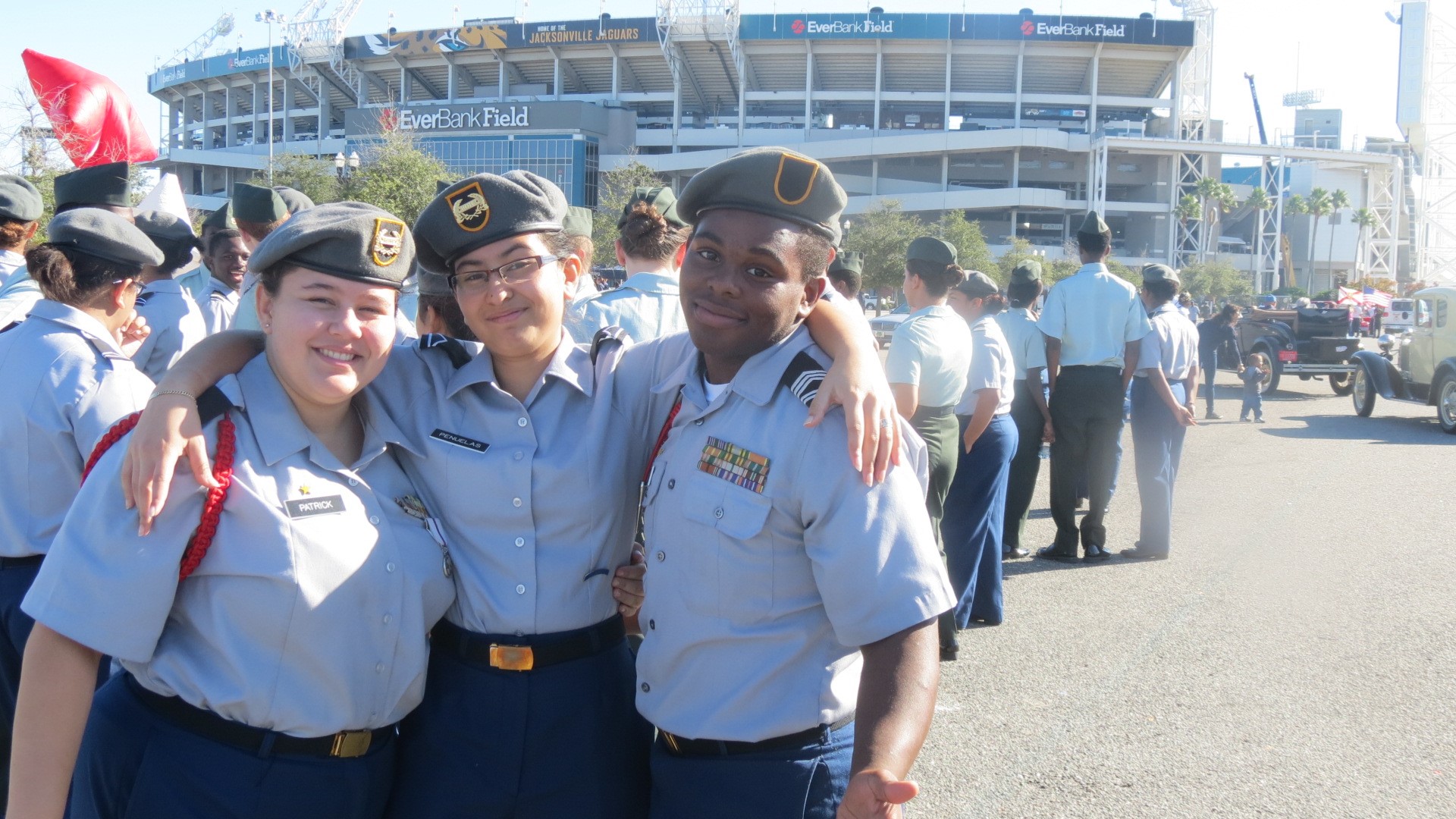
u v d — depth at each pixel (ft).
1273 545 22.95
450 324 7.91
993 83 262.26
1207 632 16.89
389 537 6.13
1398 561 21.42
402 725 6.71
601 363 6.98
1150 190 258.37
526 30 257.34
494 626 6.47
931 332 14.46
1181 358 23.36
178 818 5.63
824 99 259.19
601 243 158.40
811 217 5.66
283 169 145.48
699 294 5.76
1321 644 16.29
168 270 13.85
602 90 275.59
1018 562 21.75
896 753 4.99
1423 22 281.74
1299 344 58.70
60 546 5.42
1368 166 272.31
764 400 5.81
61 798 5.34
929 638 5.40
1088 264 20.74
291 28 272.10
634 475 6.99
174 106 335.06
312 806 5.83
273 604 5.62
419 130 253.65
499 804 6.40
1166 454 21.31
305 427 6.01
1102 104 254.68
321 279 5.68
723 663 5.86
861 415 5.39
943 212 245.65
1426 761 12.09
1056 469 21.50
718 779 5.90
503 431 6.59
